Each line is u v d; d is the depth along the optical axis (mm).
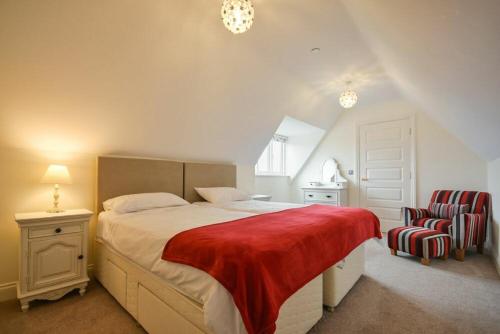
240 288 992
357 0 1563
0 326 1577
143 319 1500
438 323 1595
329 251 1577
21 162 2025
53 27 1601
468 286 2131
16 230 2006
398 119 4156
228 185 3746
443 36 1178
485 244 3234
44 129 2021
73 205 2295
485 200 3102
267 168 5023
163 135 2766
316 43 2400
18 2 1439
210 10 1940
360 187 4539
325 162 4977
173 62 2211
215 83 2635
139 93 2260
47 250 1842
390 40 1786
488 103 1550
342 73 3104
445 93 2002
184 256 1217
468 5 836
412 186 4000
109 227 1947
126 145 2570
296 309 1364
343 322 1602
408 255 2994
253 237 1281
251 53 2555
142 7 1756
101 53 1857
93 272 2322
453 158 3662
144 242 1500
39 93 1832
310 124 4375
